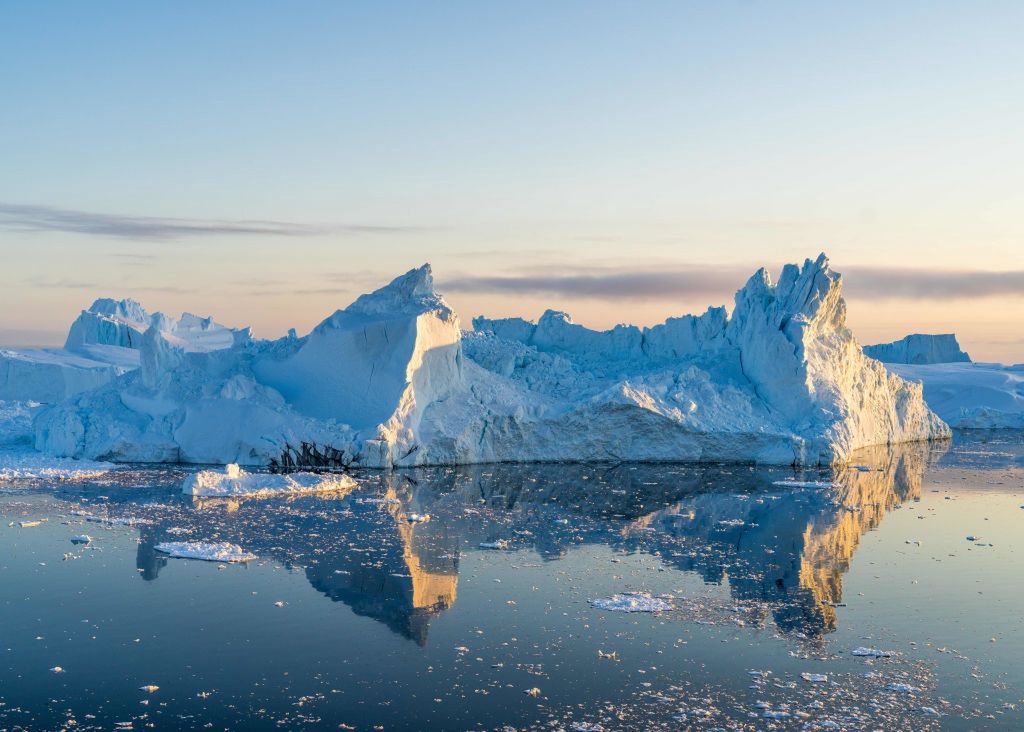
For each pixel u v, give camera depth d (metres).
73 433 67.12
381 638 30.05
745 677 27.23
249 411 65.44
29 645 28.94
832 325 82.06
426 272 73.75
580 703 25.36
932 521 49.47
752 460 71.25
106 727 23.69
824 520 49.50
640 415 70.06
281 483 55.84
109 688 25.97
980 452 83.19
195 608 32.62
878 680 27.11
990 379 122.88
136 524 45.12
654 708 25.09
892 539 44.88
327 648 29.11
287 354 72.56
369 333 68.69
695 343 89.44
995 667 28.14
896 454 80.56
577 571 38.28
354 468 63.88
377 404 66.62
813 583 36.88
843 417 74.00
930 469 70.88
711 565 39.53
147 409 69.69
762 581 37.12
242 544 41.59
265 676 26.91
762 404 75.50
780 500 55.56
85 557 38.97
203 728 23.73
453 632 30.72
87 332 125.62
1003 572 38.66
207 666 27.55
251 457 64.25
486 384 72.81
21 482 56.62
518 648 29.36
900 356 156.38
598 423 70.38
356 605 33.28
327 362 69.44
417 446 65.81
